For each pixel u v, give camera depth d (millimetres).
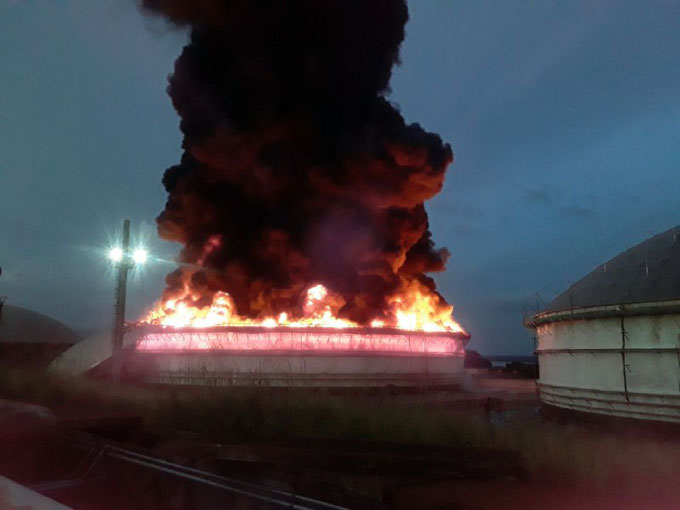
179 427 11875
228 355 25234
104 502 7949
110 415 12438
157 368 25844
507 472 8266
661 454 9109
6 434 9398
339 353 25500
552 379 17703
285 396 13328
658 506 6898
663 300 13555
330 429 10992
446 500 7133
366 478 8188
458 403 20562
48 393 15203
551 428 14070
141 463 7785
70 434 9633
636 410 14203
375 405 12672
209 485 6820
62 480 8375
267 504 6195
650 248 15930
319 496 7707
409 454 9117
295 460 9062
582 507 6867
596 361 15453
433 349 28188
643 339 14172
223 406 12367
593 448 9305
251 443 10000
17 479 9117
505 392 25984
